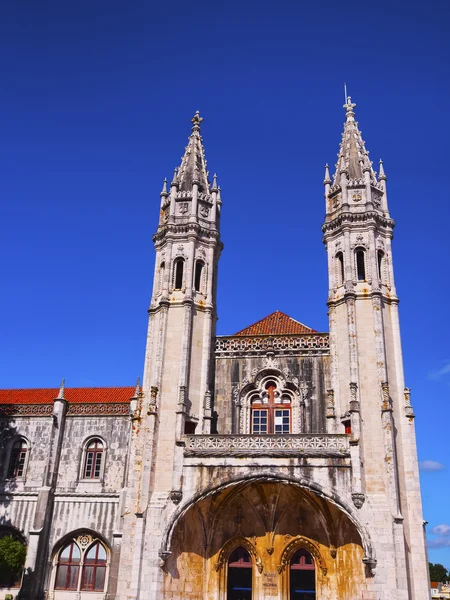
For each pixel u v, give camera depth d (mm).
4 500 44000
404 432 35062
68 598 41250
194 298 40344
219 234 43688
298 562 35406
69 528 42844
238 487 35250
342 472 32750
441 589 90312
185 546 34375
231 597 35062
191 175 45188
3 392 52344
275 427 38250
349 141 44719
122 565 33750
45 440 45625
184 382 37250
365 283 38500
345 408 35719
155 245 43219
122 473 44125
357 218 40281
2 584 41906
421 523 32781
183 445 34750
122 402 46344
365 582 31250
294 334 39812
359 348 36656
